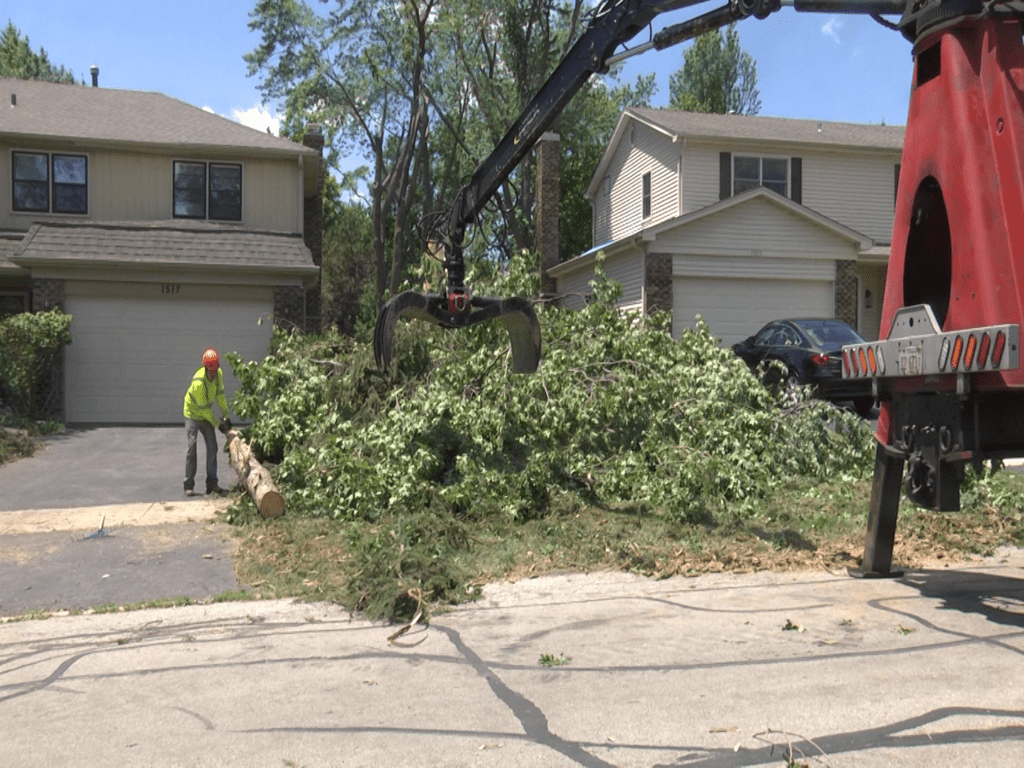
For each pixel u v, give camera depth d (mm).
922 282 5930
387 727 3930
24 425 16078
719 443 9672
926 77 5711
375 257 39344
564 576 6852
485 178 7840
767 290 21719
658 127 25250
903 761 3459
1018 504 8930
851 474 10508
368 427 9711
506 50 34469
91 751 3729
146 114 22422
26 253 17859
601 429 10172
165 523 8938
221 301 18984
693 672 4578
